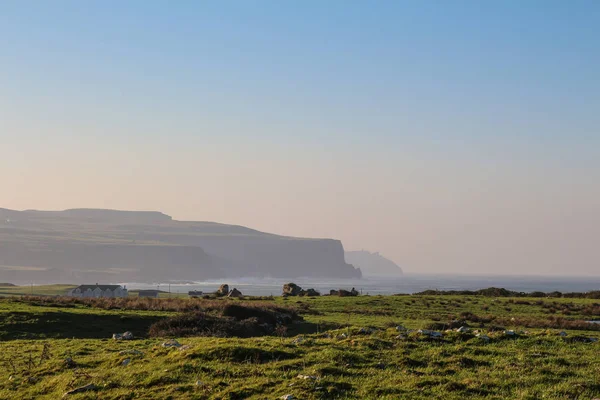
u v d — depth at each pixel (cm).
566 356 2420
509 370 2197
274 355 2483
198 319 4297
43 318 4775
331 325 5228
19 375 2644
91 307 6262
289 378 2125
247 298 8975
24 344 3650
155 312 5684
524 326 5366
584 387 1941
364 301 8056
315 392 1912
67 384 2284
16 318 4694
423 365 2322
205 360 2450
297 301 8156
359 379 2097
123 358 2673
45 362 2889
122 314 5172
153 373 2286
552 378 2069
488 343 2720
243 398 1934
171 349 2711
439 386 1973
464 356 2428
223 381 2103
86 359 2855
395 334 2928
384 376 2141
